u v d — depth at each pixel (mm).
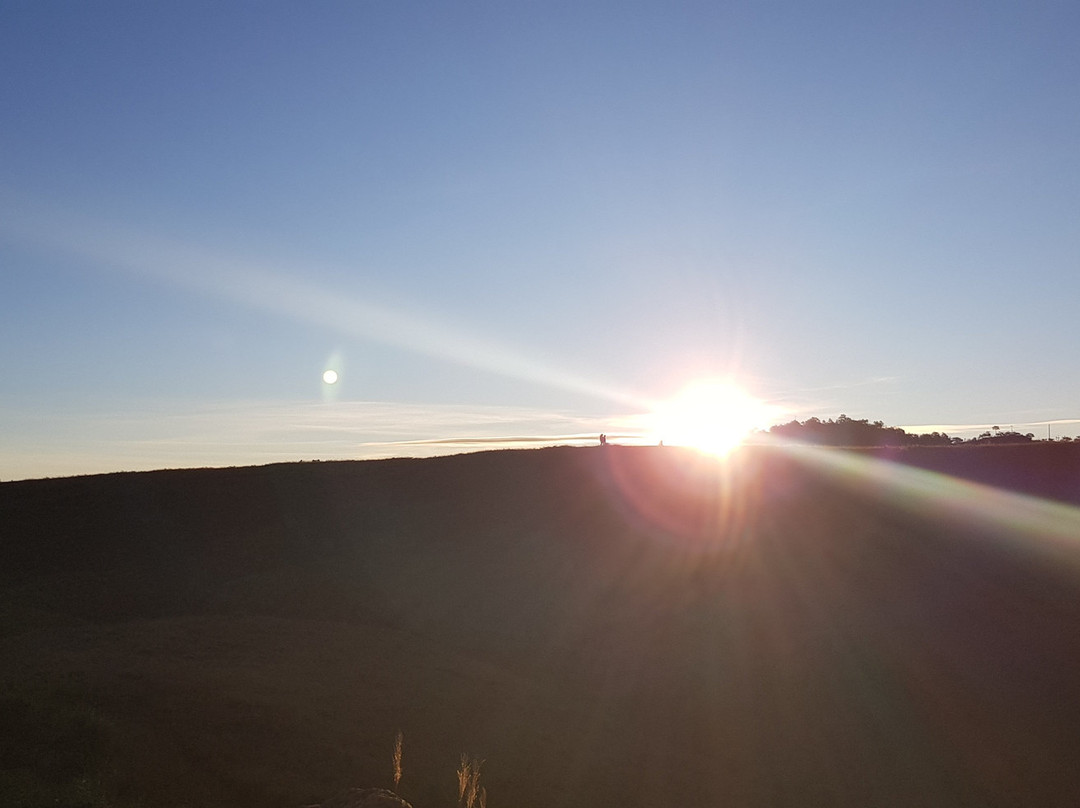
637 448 61625
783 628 32938
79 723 15469
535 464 56844
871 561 41031
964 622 33812
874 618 34219
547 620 33344
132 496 48781
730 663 29141
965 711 25844
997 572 39406
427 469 55719
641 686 26547
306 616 32562
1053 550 41781
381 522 46969
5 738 14734
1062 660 30078
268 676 21328
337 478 53500
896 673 28719
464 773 12008
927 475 53375
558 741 20453
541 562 41250
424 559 41562
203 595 34969
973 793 20859
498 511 48844
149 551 41000
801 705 25734
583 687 26094
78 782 13016
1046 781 21609
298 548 42656
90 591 34781
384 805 10883
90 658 21812
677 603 35844
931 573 39438
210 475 53562
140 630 26781
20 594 33844
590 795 17578
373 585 37125
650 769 19734
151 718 16969
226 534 44094
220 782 14820
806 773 21031
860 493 50500
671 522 46844
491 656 28781
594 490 51969
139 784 14023
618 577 39156
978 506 48031
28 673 19578
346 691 21047
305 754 16484
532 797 16859
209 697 18531
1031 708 26172
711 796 18828
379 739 18125
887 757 22531
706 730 23250
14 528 43219
